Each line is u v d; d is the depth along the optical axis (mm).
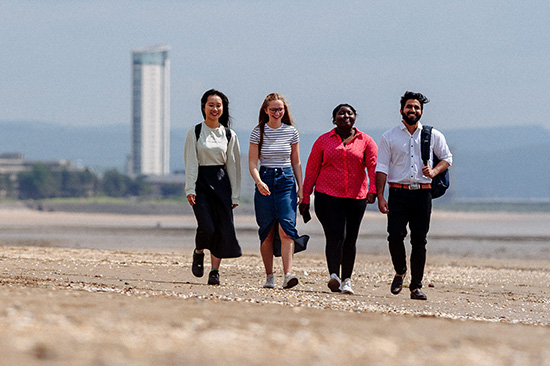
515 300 21250
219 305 13156
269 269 20203
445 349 9094
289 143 19750
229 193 19906
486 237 94188
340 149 19484
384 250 57656
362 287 22812
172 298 14602
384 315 13352
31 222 190250
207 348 8328
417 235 19484
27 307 10906
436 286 25141
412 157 19125
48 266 23562
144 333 9055
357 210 19797
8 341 8141
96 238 69688
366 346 8969
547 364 8352
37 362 7191
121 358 7523
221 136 19797
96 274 21578
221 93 19812
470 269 35781
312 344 8906
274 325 10523
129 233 88438
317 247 58281
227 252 19766
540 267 39406
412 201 19281
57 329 8969
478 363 8227
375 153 19859
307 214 20016
